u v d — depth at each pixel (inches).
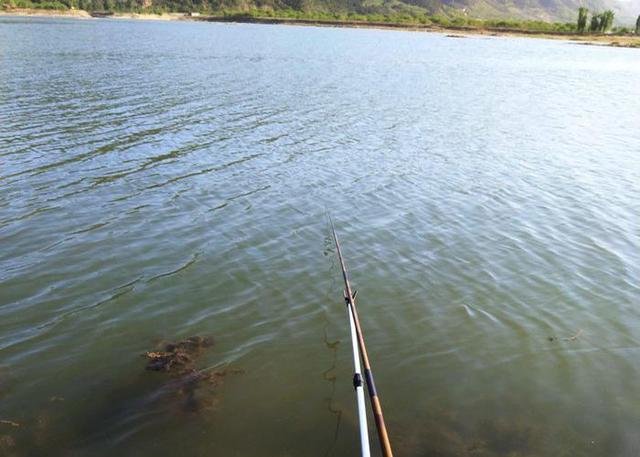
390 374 242.7
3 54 1370.6
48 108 740.0
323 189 476.4
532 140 703.7
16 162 503.5
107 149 562.9
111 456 193.0
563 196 489.4
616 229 418.9
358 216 420.8
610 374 249.3
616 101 1098.7
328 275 327.9
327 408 220.7
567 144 691.4
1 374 231.9
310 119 759.7
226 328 272.8
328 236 382.3
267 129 687.1
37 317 274.4
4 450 192.5
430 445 204.4
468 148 644.7
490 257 361.1
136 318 277.9
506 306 301.9
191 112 765.9
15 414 210.2
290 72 1302.9
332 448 200.8
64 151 546.9
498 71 1608.0
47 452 193.0
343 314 288.0
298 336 268.1
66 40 1966.0
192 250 352.5
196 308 288.8
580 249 380.2
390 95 1011.9
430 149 629.6
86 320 274.2
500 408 225.5
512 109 932.0
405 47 2477.9
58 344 254.7
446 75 1422.2
